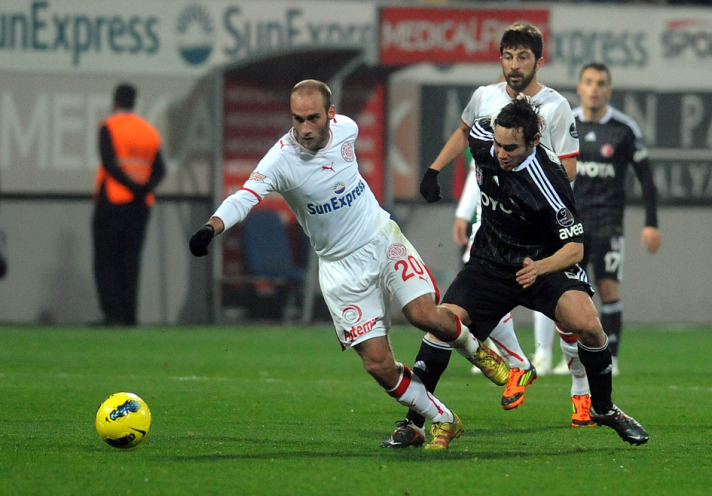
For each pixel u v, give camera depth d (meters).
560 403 29.48
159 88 55.91
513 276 21.45
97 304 55.59
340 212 20.42
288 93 57.28
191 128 56.25
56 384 32.09
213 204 55.62
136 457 19.92
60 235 55.31
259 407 27.64
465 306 21.69
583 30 59.41
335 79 52.94
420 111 58.75
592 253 36.62
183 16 56.00
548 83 59.16
